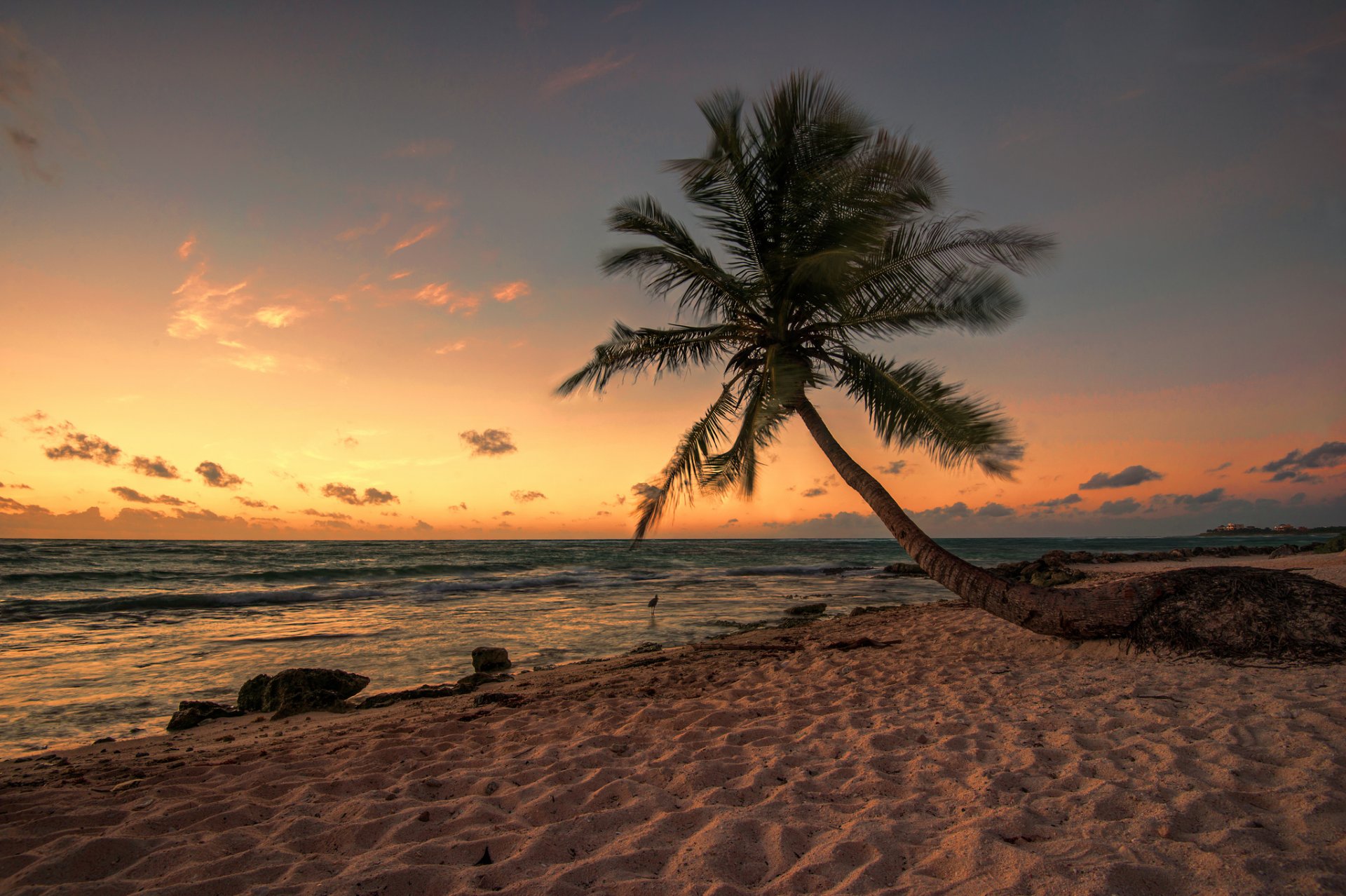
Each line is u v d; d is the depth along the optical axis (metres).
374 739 5.23
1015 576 23.19
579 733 5.10
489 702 6.81
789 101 9.12
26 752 6.08
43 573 23.42
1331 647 5.83
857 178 8.81
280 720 7.00
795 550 66.25
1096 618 7.15
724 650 9.63
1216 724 4.29
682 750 4.37
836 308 9.41
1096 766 3.64
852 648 9.01
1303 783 3.20
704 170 9.37
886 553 57.66
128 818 3.48
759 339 10.28
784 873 2.58
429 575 27.44
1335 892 2.23
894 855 2.66
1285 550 32.41
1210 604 6.75
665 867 2.66
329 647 11.57
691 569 32.25
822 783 3.59
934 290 9.05
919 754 4.04
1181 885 2.33
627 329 10.65
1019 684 6.03
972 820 2.96
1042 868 2.42
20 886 2.66
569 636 12.78
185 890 2.56
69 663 10.16
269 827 3.31
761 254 9.86
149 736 6.52
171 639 12.30
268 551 42.31
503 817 3.29
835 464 9.20
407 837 3.08
